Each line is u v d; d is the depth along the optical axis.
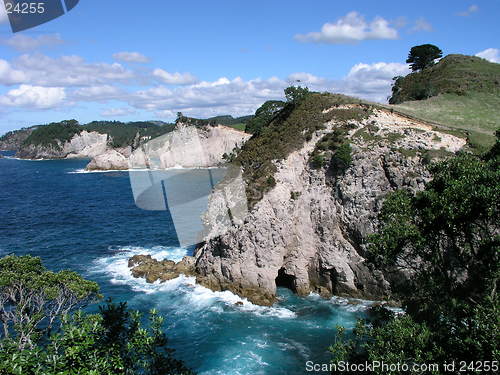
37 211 87.44
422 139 46.84
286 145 50.75
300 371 29.69
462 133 50.38
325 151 48.69
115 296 41.66
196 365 30.27
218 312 38.75
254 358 31.25
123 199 102.25
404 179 43.97
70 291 27.09
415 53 97.31
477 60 91.56
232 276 43.03
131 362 13.74
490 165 18.23
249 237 42.75
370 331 16.78
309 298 42.91
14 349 10.90
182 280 45.59
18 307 25.98
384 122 51.94
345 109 55.00
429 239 18.34
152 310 15.35
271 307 40.28
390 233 18.27
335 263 43.62
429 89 78.38
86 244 60.59
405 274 38.88
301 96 60.44
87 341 11.08
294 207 46.12
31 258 28.61
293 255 44.97
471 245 17.31
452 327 15.85
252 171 48.22
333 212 45.41
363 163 45.50
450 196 16.31
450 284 18.78
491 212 15.00
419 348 13.66
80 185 131.25
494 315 12.16
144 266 48.53
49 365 10.43
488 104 70.00
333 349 18.02
